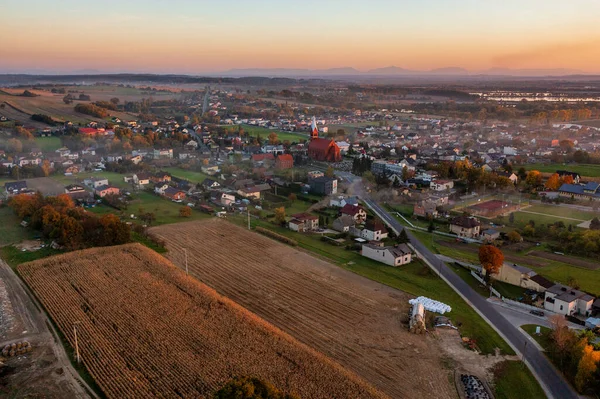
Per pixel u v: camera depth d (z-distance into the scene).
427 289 87.25
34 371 58.66
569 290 79.88
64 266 90.06
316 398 53.78
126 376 57.19
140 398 53.34
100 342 64.50
